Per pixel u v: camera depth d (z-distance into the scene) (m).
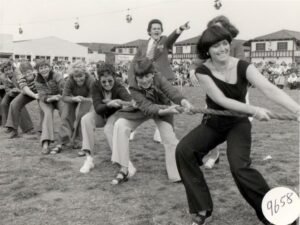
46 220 3.78
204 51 3.40
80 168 5.57
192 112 3.89
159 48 6.64
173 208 4.02
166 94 4.62
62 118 6.70
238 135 3.41
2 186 4.80
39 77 6.79
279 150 6.40
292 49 50.69
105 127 5.27
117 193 4.49
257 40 53.28
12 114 7.88
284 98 3.15
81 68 6.30
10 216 3.88
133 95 4.80
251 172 3.24
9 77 8.80
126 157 4.89
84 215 3.88
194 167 3.56
